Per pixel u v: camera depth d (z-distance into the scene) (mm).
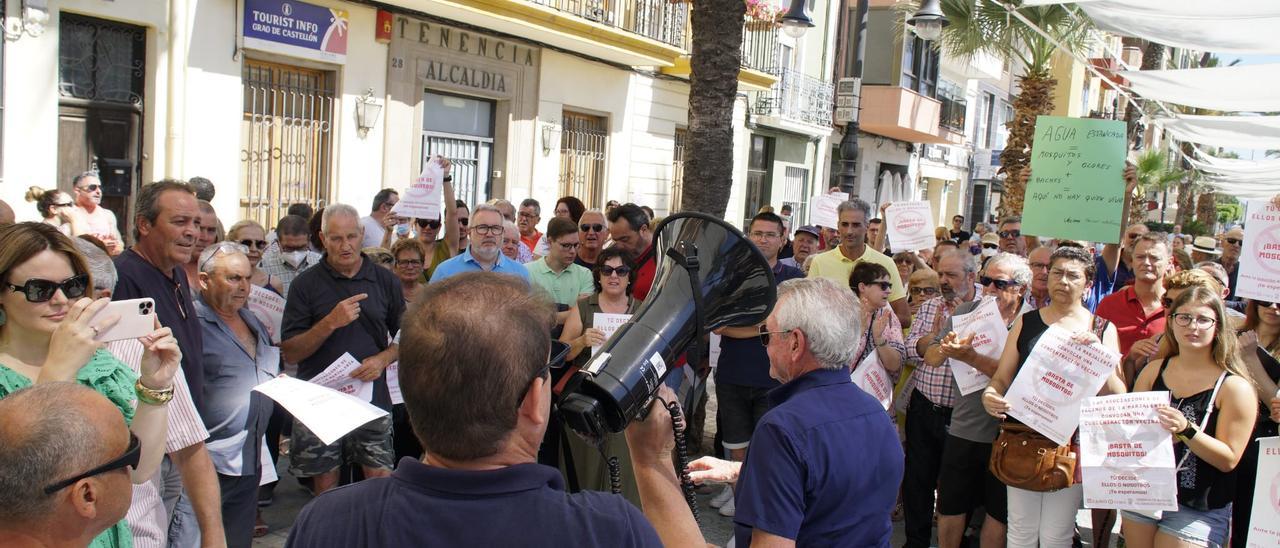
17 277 2672
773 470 2639
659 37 16453
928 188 32500
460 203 8070
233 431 4320
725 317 2209
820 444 2656
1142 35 8930
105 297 3051
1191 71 9438
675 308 2135
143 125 9781
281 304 5508
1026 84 17312
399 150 12539
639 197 17734
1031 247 10227
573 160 16062
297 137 11422
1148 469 4227
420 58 12609
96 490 2043
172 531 3625
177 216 3791
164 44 9727
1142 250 5875
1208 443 4250
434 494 1572
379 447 5195
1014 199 17609
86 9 9016
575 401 1883
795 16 13188
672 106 18375
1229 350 4387
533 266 6574
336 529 1590
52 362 2576
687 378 5402
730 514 6109
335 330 5102
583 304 5453
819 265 7148
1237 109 11172
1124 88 11234
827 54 23594
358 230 5203
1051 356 4488
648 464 2158
